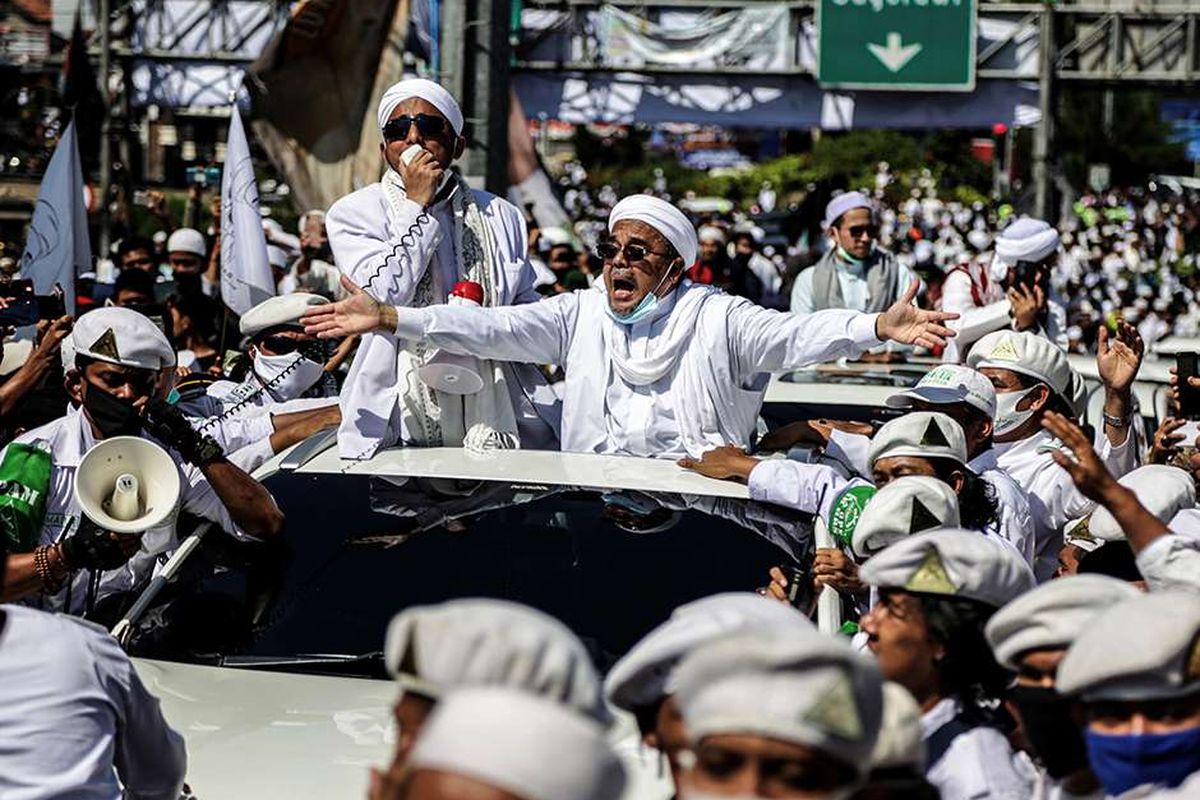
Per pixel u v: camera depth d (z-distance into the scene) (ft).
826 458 18.89
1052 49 71.67
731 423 19.31
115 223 57.36
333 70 37.19
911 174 158.61
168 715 14.30
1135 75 73.00
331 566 16.21
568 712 6.95
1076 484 12.03
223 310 32.19
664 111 72.90
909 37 69.97
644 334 19.20
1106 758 9.29
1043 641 10.04
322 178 37.42
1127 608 9.17
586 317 19.35
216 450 16.57
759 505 16.97
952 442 15.61
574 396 19.40
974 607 11.04
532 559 16.14
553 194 53.67
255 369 23.18
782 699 7.43
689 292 19.21
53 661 11.20
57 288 26.45
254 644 15.43
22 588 15.05
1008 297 28.09
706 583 15.70
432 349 18.92
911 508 13.46
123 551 15.16
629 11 72.13
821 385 24.71
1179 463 19.69
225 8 73.10
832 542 16.06
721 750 7.55
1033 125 72.59
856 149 166.30
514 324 18.98
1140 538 11.85
